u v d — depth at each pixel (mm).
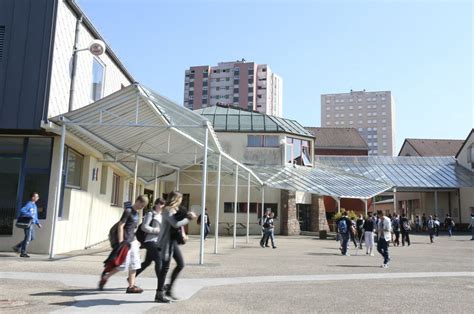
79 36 15727
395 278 11180
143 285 8938
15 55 13789
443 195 46438
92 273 10180
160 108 13805
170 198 7723
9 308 6469
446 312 7148
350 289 9266
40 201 14109
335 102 190375
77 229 16172
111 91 19656
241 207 33094
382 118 183000
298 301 7785
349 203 42562
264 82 142625
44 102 13469
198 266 12383
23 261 11805
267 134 34781
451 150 61031
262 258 15430
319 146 60500
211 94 144250
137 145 17906
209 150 16641
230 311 6801
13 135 14211
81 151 16500
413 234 37875
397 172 44562
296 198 33719
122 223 8031
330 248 21438
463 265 14469
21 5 14086
